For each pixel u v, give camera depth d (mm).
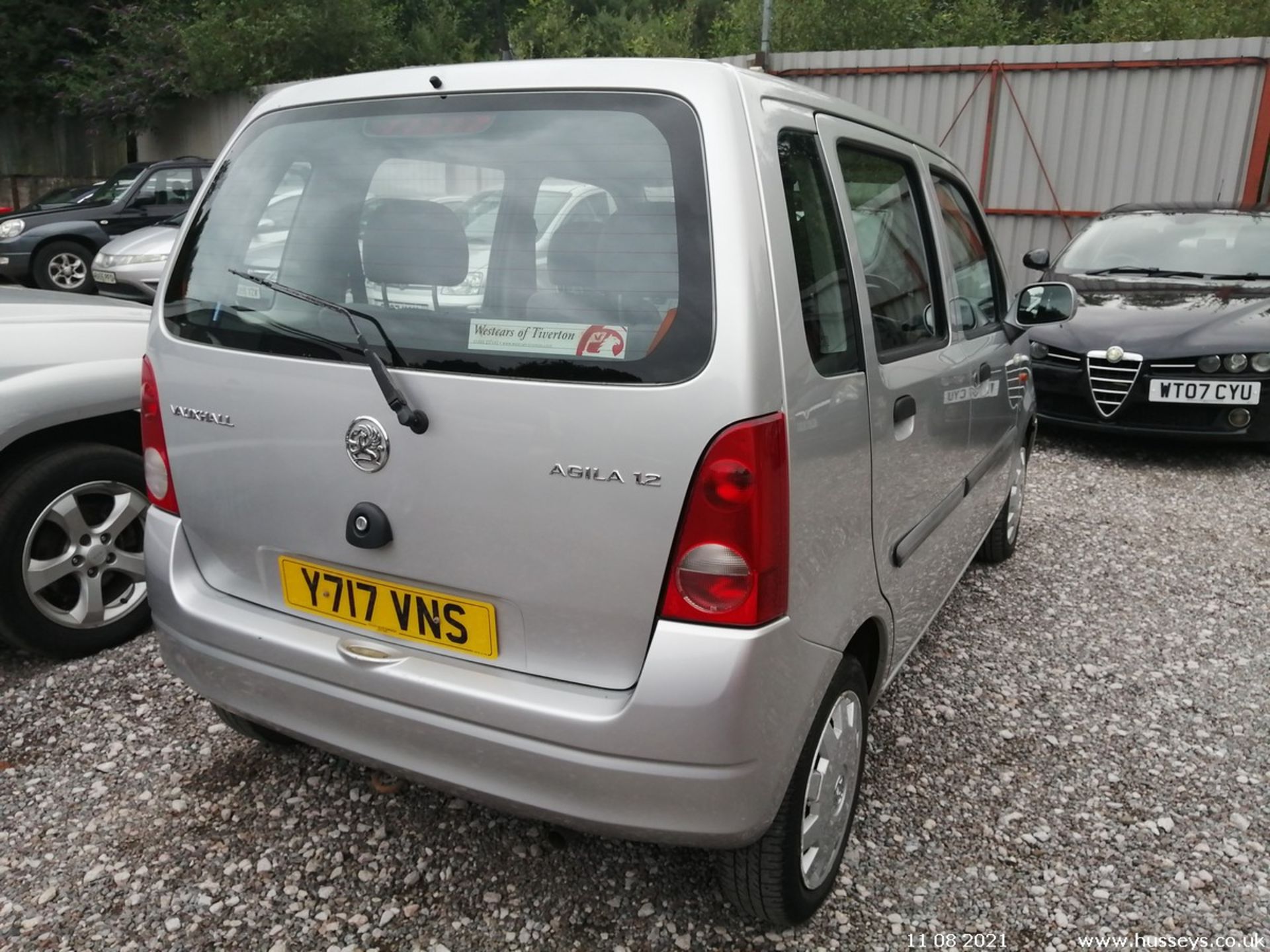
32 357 3145
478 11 27641
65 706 3008
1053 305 3383
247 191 2227
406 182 1999
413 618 1995
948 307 2852
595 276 1783
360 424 1939
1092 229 7594
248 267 2154
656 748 1744
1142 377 5875
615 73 1879
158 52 17953
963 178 3482
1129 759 2898
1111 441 6754
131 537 3430
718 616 1719
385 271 1969
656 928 2180
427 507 1906
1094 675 3406
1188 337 5863
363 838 2445
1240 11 16250
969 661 3488
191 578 2303
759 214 1763
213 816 2514
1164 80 10117
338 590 2084
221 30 17172
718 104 1790
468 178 1936
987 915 2258
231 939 2121
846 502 2021
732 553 1696
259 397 2082
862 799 2664
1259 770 2863
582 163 1845
